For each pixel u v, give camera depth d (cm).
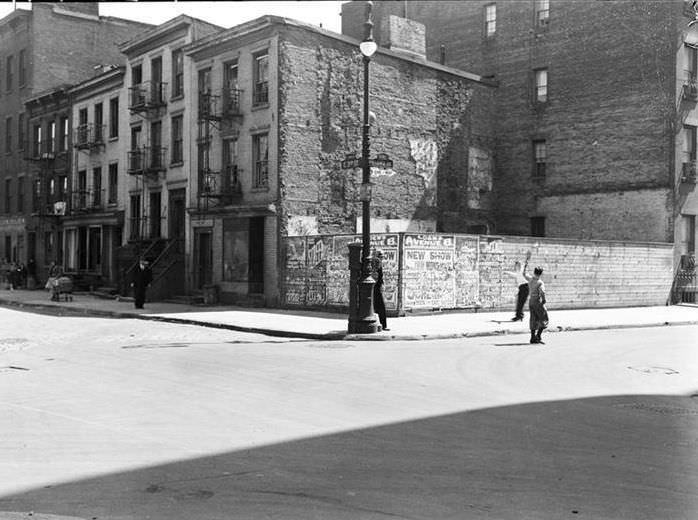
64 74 4956
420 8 4206
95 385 1095
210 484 607
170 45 3472
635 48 3278
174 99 3419
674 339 1872
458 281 2538
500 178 3769
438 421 863
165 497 573
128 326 2159
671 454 722
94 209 4044
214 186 3127
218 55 3127
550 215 3584
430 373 1238
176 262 3306
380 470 652
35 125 4850
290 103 2814
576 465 677
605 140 3378
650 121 3219
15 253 5109
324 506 551
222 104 3089
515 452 723
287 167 2800
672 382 1184
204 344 1680
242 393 1032
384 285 2417
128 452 709
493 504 559
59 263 4516
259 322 2167
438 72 3422
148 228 3612
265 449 724
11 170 5169
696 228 3278
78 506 550
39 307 3002
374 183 3097
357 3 4278
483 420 872
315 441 759
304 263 2703
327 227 2925
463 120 3575
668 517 533
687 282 3241
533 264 2767
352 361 1380
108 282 3950
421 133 3322
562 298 2858
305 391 1053
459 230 3534
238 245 2967
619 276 3036
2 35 5259
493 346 1672
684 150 3209
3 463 669
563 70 3550
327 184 2925
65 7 4950
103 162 4072
